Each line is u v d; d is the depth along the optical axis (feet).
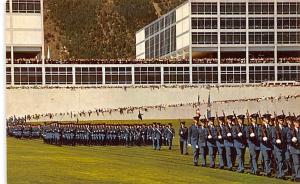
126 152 217.15
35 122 499.51
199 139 150.41
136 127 273.13
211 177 121.90
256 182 112.57
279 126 122.72
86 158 176.96
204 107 556.10
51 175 121.80
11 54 602.44
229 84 577.02
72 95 569.64
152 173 130.31
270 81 592.60
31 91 563.89
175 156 193.47
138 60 603.26
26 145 263.70
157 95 574.15
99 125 282.36
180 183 110.63
